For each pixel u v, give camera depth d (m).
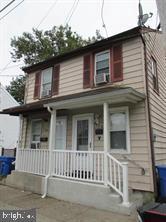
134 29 7.89
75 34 22.89
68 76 10.17
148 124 7.09
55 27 22.36
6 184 9.32
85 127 8.95
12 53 22.39
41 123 10.77
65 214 5.52
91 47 9.34
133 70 7.91
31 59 22.17
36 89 11.63
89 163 7.08
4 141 17.66
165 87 10.68
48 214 5.50
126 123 7.55
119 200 5.74
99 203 6.06
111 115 8.05
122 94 6.41
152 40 8.98
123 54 8.33
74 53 10.02
